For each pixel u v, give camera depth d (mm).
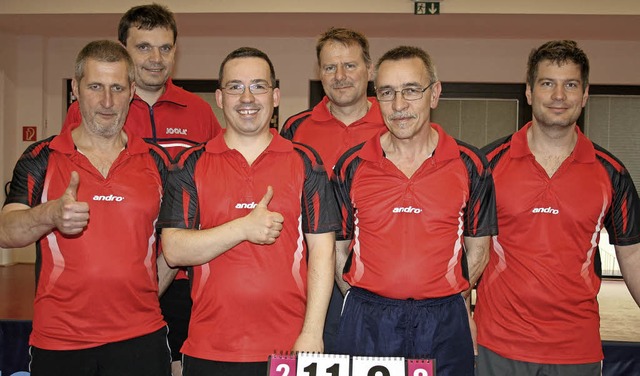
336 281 2250
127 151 2125
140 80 2633
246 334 1942
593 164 2172
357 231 2111
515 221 2166
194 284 2004
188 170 2008
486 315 2230
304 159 2039
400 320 2010
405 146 2070
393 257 2020
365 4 5586
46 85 7156
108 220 2045
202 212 1995
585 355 2152
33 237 1886
